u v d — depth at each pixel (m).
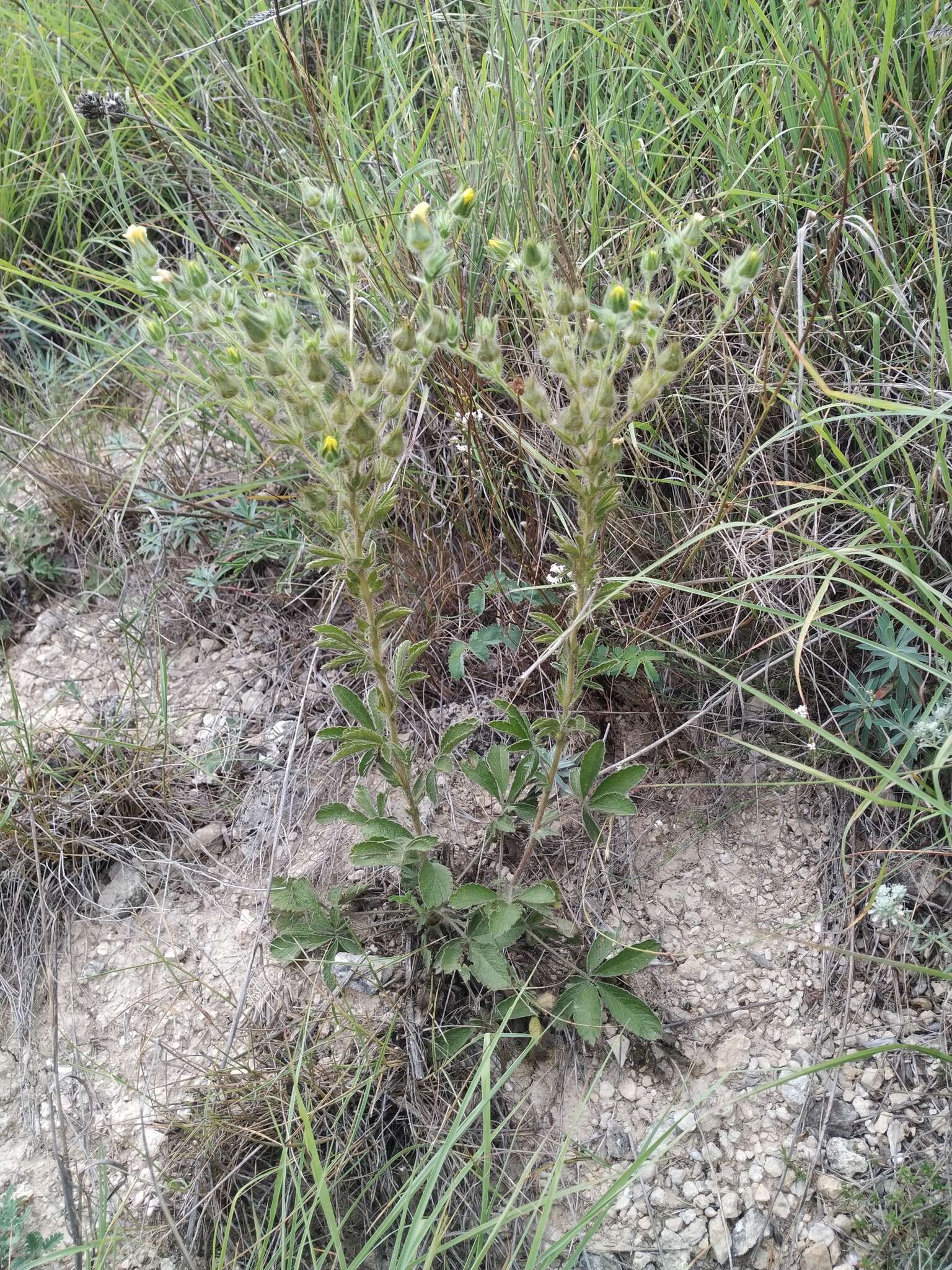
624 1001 0.56
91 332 0.90
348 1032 0.58
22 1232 0.54
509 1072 0.50
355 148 0.77
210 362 0.70
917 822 0.59
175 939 0.64
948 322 0.63
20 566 0.81
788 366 0.62
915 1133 0.54
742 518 0.65
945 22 0.67
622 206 0.74
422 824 0.63
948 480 0.61
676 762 0.66
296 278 0.76
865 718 0.60
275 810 0.68
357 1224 0.55
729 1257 0.53
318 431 0.44
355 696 0.55
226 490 0.74
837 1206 0.53
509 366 0.70
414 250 0.43
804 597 0.64
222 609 0.77
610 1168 0.55
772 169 0.69
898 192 0.64
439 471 0.74
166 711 0.69
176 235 0.86
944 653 0.51
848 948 0.59
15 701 0.68
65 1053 0.61
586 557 0.47
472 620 0.70
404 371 0.44
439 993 0.59
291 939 0.59
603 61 0.77
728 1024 0.58
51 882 0.66
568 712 0.52
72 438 0.85
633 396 0.44
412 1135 0.56
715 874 0.63
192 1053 0.60
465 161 0.71
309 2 0.82
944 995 0.57
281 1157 0.53
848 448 0.66
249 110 0.85
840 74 0.66
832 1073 0.56
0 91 0.98
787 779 0.64
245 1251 0.54
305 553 0.75
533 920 0.58
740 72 0.72
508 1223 0.54
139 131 0.90
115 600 0.80
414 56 0.84
